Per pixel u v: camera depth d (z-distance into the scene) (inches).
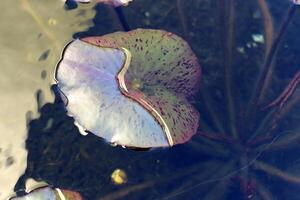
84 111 35.2
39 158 36.1
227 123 38.5
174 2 40.6
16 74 36.7
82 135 36.9
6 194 35.0
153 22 39.8
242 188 37.3
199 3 40.7
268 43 39.9
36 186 35.4
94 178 36.3
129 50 36.6
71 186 35.9
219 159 37.8
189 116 36.1
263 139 38.4
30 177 35.6
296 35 40.5
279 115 38.9
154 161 37.3
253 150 38.2
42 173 35.8
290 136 38.5
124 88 35.5
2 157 35.6
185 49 37.1
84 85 35.5
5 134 35.9
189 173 37.2
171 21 39.9
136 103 35.4
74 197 35.1
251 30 40.4
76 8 38.6
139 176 36.8
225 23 39.8
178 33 39.6
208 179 37.3
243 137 38.4
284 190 37.7
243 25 40.4
